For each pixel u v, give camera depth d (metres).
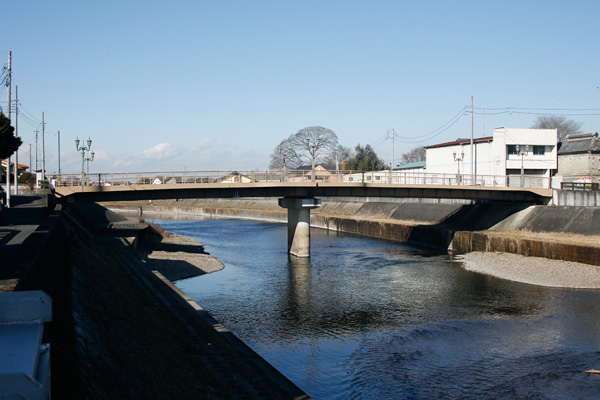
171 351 17.56
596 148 74.56
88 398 9.09
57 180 44.81
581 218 51.84
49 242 19.89
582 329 27.00
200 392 14.20
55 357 9.33
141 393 11.63
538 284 38.19
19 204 46.44
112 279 27.36
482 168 80.19
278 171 53.81
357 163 139.12
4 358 4.55
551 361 22.41
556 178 64.69
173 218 119.94
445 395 19.16
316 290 37.41
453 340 25.53
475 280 40.41
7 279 11.62
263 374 16.55
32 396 4.10
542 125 123.69
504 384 20.02
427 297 34.81
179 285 39.03
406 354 23.62
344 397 19.14
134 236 50.41
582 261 42.69
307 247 55.25
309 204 54.47
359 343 25.30
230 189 52.47
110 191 45.41
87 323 13.87
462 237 57.75
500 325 27.94
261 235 78.31
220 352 18.31
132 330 17.08
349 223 84.56
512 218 60.91
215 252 58.69
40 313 5.91
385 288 37.88
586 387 19.53
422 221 76.69
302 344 25.27
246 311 31.48
